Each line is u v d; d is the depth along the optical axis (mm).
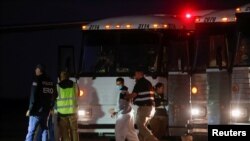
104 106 30750
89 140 34438
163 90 30406
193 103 29891
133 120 29109
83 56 31109
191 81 30078
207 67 28641
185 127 30109
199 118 29688
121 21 30906
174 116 30312
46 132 28906
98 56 30953
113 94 30688
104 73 30812
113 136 31047
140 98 28859
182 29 30438
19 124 52062
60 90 28688
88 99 30906
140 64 30609
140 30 30609
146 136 28781
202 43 29656
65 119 28781
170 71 30406
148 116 28828
